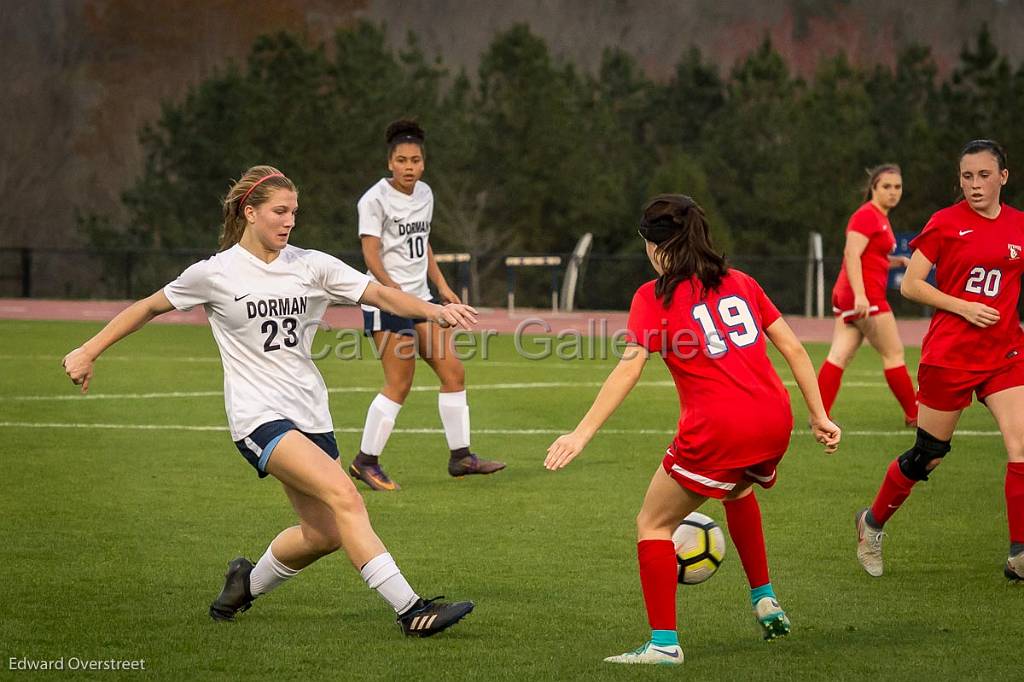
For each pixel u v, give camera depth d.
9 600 14.80
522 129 90.94
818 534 18.70
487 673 12.36
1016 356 16.39
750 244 85.19
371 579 13.29
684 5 162.62
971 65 83.62
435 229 92.50
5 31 155.75
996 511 20.39
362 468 22.48
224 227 13.54
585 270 82.38
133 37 158.12
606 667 12.55
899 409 33.28
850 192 84.50
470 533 18.70
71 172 154.75
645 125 104.19
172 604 14.73
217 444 26.58
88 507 20.14
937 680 12.20
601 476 23.58
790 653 13.08
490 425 30.23
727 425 12.39
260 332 13.27
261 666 12.55
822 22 165.50
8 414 30.91
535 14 159.38
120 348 50.72
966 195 16.41
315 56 94.00
